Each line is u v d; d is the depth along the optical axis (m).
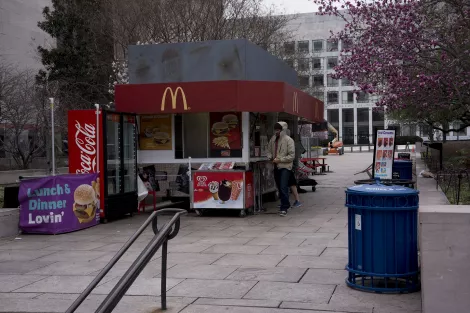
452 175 12.67
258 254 7.55
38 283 6.36
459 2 12.34
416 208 5.38
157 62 12.55
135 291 5.83
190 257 7.46
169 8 22.14
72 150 10.84
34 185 9.71
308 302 5.23
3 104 24.25
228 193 11.29
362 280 5.59
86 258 7.69
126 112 11.45
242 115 11.92
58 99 24.58
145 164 12.47
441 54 13.27
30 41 35.41
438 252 4.38
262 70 13.30
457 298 4.33
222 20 23.44
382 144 8.88
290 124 15.85
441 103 13.52
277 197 14.22
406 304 5.07
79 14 26.45
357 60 14.00
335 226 9.84
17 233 9.77
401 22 12.91
